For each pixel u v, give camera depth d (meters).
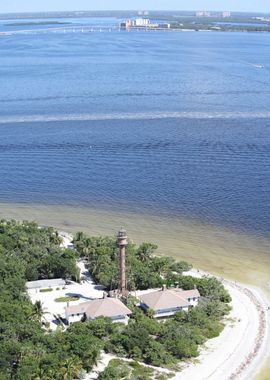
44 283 151.00
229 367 118.00
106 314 131.38
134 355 118.62
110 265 156.00
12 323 122.94
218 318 136.88
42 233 177.62
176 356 120.19
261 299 147.38
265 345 126.50
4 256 160.25
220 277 158.75
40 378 107.44
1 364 109.94
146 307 138.00
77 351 114.56
